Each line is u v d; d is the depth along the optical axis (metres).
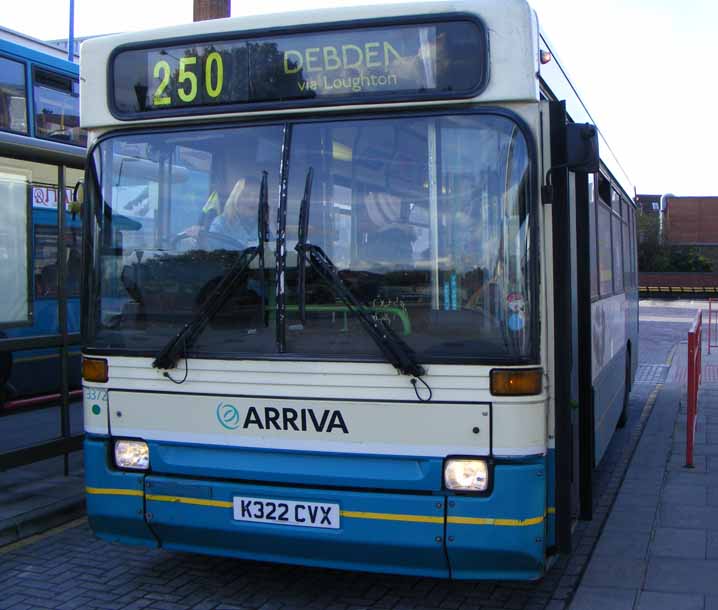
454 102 4.05
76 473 7.47
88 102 4.68
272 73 4.32
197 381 4.29
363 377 4.02
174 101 4.51
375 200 4.12
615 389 8.03
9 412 7.36
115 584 5.02
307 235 4.18
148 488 4.39
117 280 4.55
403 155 4.11
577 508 5.18
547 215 4.14
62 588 4.96
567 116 5.43
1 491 6.82
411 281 4.04
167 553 5.59
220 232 4.35
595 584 4.89
